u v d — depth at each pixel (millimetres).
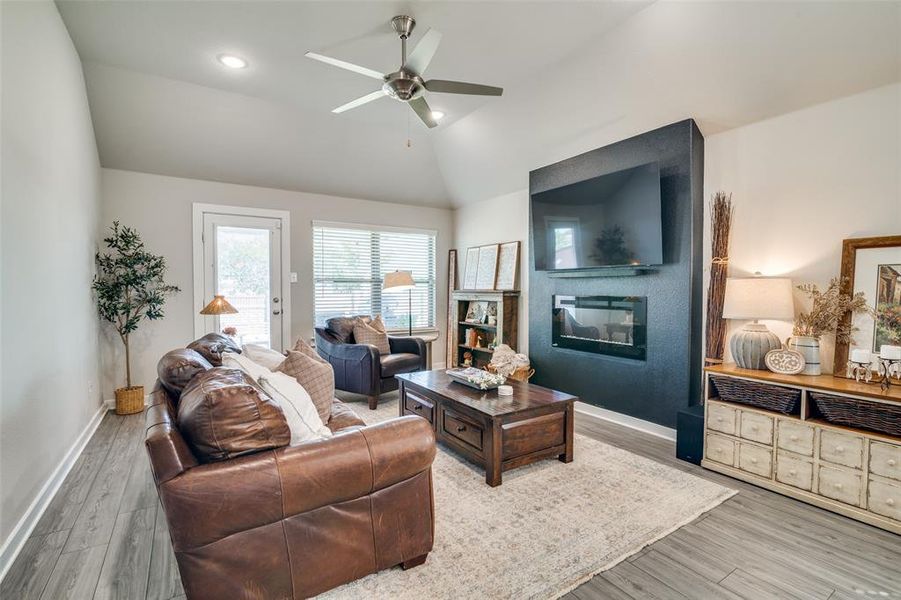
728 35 2668
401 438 1700
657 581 1747
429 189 5945
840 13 2320
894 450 2084
